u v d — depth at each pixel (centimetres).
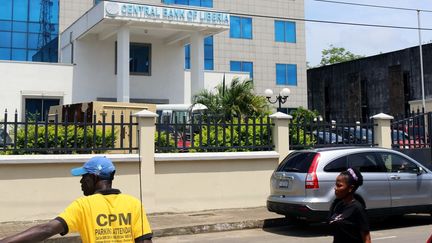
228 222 1091
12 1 3634
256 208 1284
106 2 2703
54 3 3744
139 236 342
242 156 1277
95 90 3128
